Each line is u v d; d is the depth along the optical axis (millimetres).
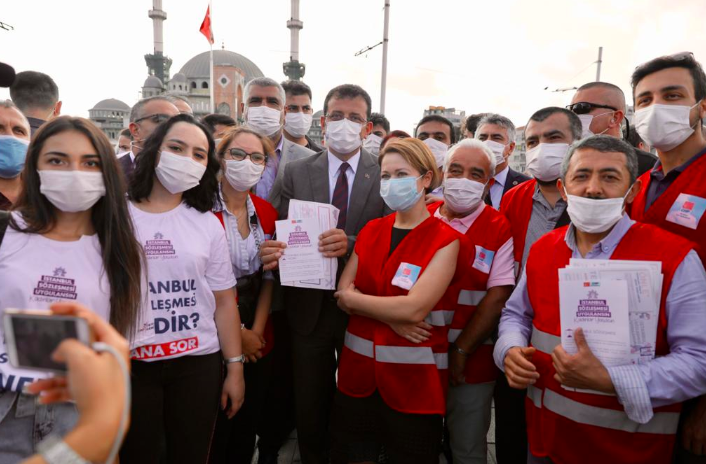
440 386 2051
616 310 1470
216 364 1996
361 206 2791
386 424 2105
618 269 1491
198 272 1901
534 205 2473
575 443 1607
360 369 2180
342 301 2170
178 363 1864
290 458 2992
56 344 791
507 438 2504
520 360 1714
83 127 1514
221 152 2422
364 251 2242
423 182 2158
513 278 2316
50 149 1466
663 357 1462
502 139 3773
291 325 2613
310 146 4500
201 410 1929
